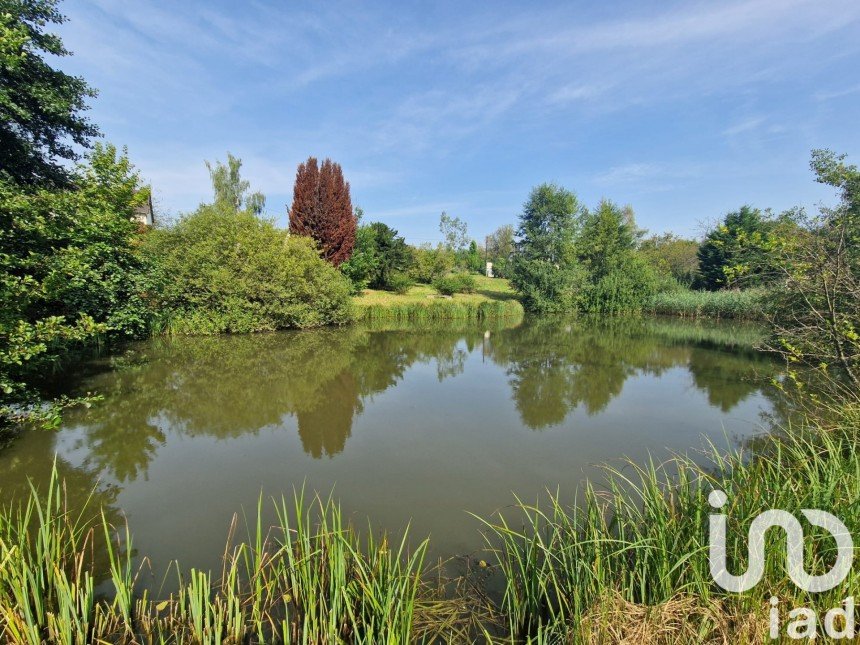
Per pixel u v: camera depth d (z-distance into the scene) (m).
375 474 5.24
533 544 2.97
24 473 5.10
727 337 17.97
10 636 2.43
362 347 14.75
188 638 2.63
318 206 26.38
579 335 18.83
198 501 4.54
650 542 2.89
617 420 7.32
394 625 2.37
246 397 8.43
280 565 2.93
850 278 5.40
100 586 3.19
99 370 10.09
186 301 16.58
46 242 6.54
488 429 6.88
